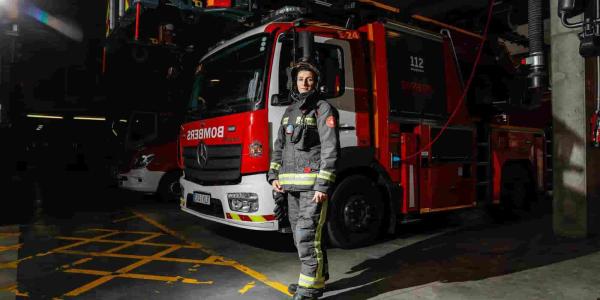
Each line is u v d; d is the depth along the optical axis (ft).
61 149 63.77
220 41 18.52
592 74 16.20
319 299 10.16
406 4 18.78
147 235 18.47
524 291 10.43
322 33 14.78
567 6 13.37
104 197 32.78
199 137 16.22
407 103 16.69
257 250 15.53
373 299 10.09
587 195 15.94
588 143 16.03
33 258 14.62
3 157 61.87
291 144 10.17
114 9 31.48
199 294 10.82
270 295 10.69
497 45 22.24
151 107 28.84
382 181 15.89
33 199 31.35
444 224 20.48
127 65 35.88
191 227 20.30
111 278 12.28
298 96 10.40
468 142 18.93
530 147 23.40
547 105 24.71
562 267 12.35
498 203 20.98
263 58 14.16
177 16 28.19
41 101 62.95
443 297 10.14
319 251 9.96
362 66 15.69
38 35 58.49
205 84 17.07
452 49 18.99
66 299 10.55
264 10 18.62
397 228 19.44
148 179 27.84
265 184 13.53
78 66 62.85
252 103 13.87
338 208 14.75
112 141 35.78
